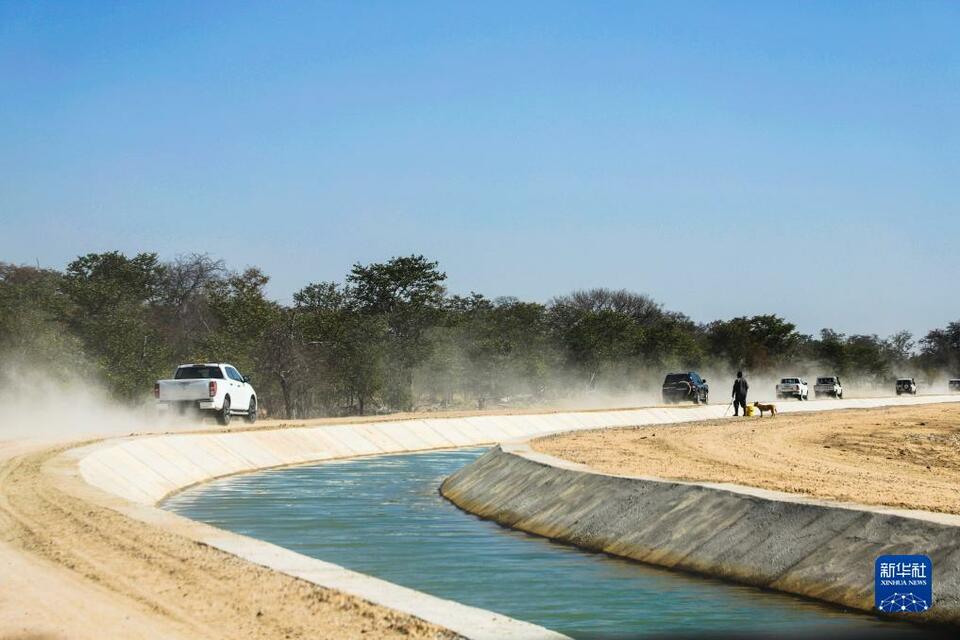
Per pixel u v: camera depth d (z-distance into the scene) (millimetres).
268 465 38000
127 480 27625
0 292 55500
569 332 98875
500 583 16453
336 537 21672
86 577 12727
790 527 16438
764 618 13797
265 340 65312
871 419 46750
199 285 78625
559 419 58031
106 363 53562
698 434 38750
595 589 15914
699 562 17234
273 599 11586
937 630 12906
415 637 10031
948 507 16641
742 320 132500
